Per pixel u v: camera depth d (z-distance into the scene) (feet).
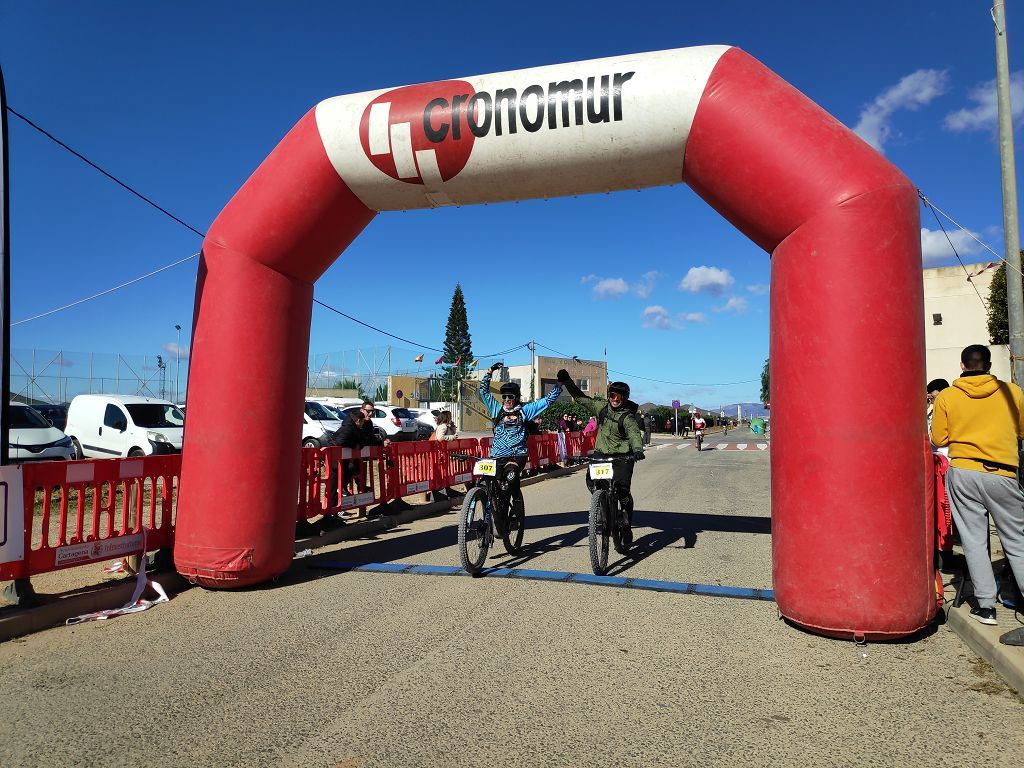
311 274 19.69
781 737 10.02
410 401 130.93
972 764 9.23
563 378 22.67
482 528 19.98
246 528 18.07
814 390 14.11
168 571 19.19
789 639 14.21
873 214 13.98
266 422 18.42
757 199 15.14
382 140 17.74
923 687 11.74
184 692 11.76
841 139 14.64
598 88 16.44
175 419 47.16
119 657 13.53
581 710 10.94
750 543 24.57
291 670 12.71
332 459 26.84
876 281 13.85
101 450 45.98
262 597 17.81
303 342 19.63
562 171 17.49
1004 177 27.37
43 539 16.47
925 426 14.02
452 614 16.11
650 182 17.72
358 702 11.29
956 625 14.43
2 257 16.56
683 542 24.77
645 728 10.32
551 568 20.75
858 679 12.11
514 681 12.12
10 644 14.47
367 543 25.49
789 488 14.53
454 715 10.78
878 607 13.60
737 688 11.78
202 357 18.48
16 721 10.71
